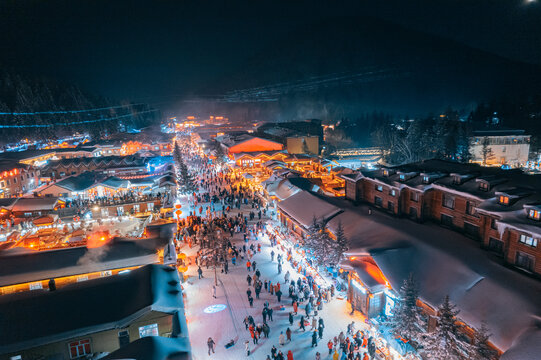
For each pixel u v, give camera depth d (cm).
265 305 2611
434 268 2422
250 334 2470
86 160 8438
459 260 2395
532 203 2244
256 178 7188
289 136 10838
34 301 2095
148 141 13775
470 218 2852
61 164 8175
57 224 4603
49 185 5962
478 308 1986
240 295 2995
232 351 2298
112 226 4538
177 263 3181
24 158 8669
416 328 2116
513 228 2178
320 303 2723
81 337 1977
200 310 2791
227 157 9719
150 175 7344
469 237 2836
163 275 2483
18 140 13038
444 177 3253
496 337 1791
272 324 2572
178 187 7056
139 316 2030
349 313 2670
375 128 15562
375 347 2181
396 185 3516
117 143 12644
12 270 2773
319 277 3155
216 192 6838
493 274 2195
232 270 3453
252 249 3847
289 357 2084
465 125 9519
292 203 4534
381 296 2538
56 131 15175
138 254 3072
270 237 4059
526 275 2142
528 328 1730
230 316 2700
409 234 2920
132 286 2303
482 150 8625
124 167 8000
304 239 3788
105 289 2245
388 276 2456
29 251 3069
